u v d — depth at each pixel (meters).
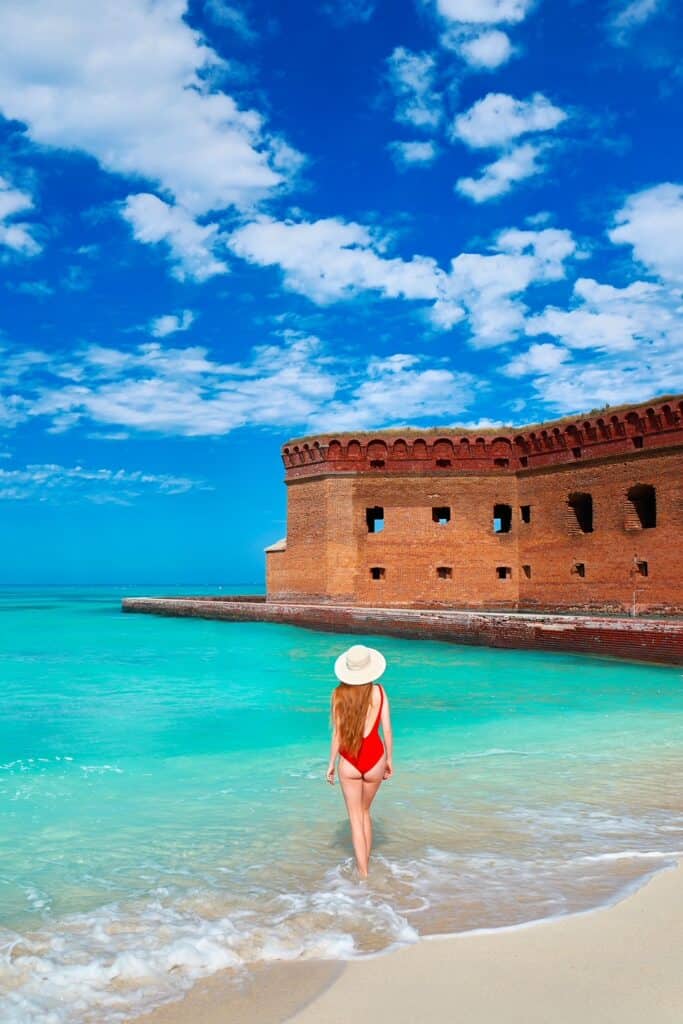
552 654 25.31
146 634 36.31
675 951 5.08
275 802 8.76
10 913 5.81
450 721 14.16
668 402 29.77
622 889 6.17
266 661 25.14
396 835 7.58
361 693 6.85
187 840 7.46
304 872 6.63
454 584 36.81
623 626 23.17
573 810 8.44
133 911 5.83
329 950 5.16
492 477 37.06
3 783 9.62
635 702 16.47
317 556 38.00
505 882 6.36
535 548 35.72
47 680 20.59
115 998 4.60
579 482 33.62
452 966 4.93
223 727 13.63
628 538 31.34
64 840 7.47
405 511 37.34
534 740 12.38
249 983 4.77
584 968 4.87
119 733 13.07
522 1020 4.29
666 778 9.85
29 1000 4.57
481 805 8.59
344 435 37.72
